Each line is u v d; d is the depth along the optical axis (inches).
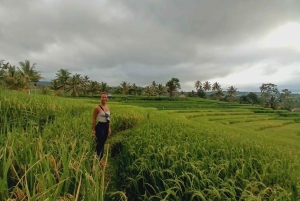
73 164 107.4
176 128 371.6
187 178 129.8
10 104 259.0
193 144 216.4
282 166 174.9
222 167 143.5
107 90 3196.4
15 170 92.9
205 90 5398.6
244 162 169.8
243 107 2647.6
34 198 70.4
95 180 91.6
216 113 1481.3
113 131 387.9
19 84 1533.0
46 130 184.9
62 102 479.5
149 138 259.0
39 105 323.9
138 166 163.3
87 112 425.7
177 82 3831.2
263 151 241.6
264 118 1496.1
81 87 2684.5
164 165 158.2
